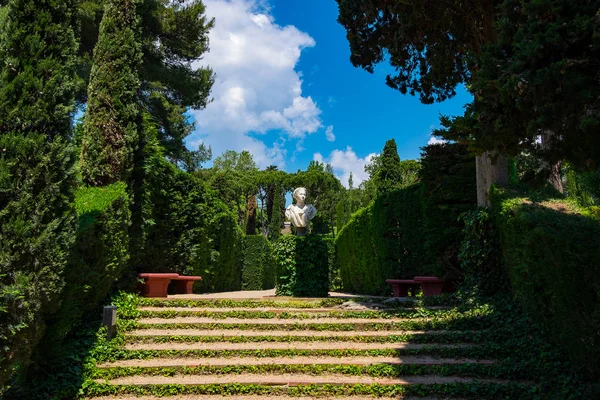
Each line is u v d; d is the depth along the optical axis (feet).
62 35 16.11
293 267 34.32
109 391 16.43
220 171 115.24
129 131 26.32
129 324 21.50
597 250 15.60
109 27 27.27
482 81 13.14
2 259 13.41
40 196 14.52
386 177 77.00
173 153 59.93
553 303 18.42
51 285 14.34
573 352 17.29
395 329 22.63
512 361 18.98
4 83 14.69
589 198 31.12
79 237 18.98
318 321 23.39
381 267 38.68
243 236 67.26
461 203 31.68
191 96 59.21
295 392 16.76
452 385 16.89
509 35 13.73
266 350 19.72
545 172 15.83
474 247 26.76
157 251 33.22
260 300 25.91
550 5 12.08
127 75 26.84
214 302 25.29
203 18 58.29
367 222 45.19
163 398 16.31
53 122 15.39
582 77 11.55
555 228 18.38
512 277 23.38
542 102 12.16
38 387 16.07
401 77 34.73
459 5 23.45
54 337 16.22
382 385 16.96
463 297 26.32
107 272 21.81
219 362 18.86
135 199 27.86
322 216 120.88
